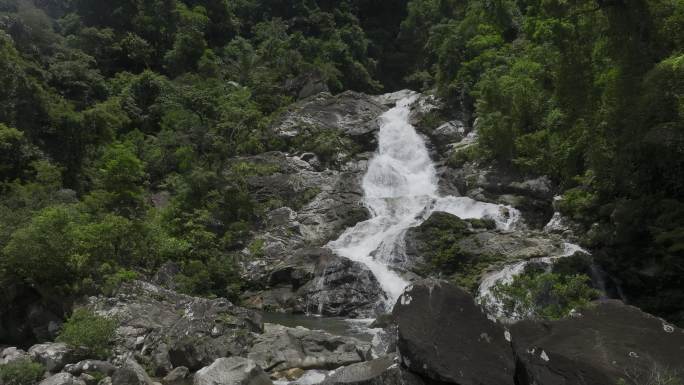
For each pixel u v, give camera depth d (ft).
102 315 47.60
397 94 139.13
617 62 64.54
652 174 62.34
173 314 48.78
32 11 128.26
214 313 43.65
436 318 25.48
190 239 74.43
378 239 76.74
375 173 101.86
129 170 75.36
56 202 68.03
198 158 102.53
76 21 148.87
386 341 35.78
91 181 92.32
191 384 37.27
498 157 92.48
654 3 63.62
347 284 65.62
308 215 87.45
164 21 156.66
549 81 90.33
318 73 135.64
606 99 65.51
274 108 126.72
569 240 70.49
